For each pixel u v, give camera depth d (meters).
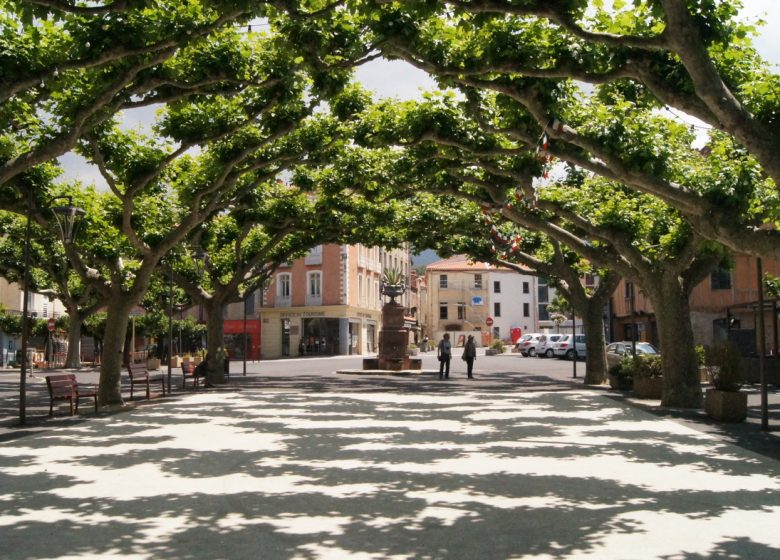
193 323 51.44
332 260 60.06
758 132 7.00
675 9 6.86
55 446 10.72
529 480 8.11
